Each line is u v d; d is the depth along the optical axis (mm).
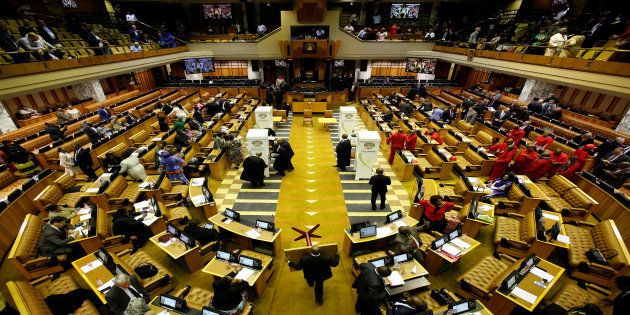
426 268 6953
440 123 14883
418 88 21203
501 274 6020
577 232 7500
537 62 13523
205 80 26078
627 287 5621
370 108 18453
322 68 25422
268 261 6516
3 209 7734
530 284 5539
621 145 10016
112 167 10492
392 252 6777
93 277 5812
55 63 11305
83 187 9469
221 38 26438
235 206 9695
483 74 22781
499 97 18016
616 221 8078
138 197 9195
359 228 7074
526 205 8516
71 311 5426
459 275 6934
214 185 10969
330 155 13617
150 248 7758
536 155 10125
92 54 14828
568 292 5914
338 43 23516
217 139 12273
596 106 14742
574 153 10086
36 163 11008
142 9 26359
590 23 15492
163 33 23703
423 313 4797
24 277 6703
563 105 16141
